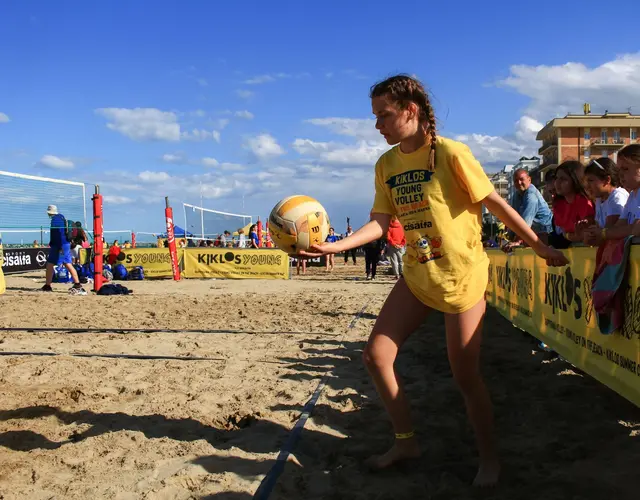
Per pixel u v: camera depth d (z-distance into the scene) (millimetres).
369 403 4098
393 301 2836
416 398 4266
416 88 2613
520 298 6152
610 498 2566
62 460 3102
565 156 75500
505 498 2604
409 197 2688
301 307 9992
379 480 2828
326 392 4422
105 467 3006
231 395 4355
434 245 2641
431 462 3043
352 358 5684
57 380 4828
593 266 3730
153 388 4566
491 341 6438
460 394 4328
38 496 2666
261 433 3492
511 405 4055
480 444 2799
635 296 3064
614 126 74875
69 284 15930
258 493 2627
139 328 7672
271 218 2891
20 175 16391
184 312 9383
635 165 3568
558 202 4801
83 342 6582
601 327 3482
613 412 3826
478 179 2578
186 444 3303
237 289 14094
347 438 3430
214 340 6723
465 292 2652
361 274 20312
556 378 4754
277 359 5645
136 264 18672
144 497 2627
